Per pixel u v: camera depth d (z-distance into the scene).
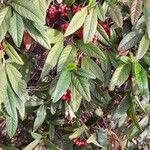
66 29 0.85
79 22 0.84
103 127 1.10
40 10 0.81
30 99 0.99
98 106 1.03
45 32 0.82
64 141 1.08
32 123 1.10
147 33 0.84
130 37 0.87
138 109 1.04
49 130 1.04
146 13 0.82
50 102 0.99
